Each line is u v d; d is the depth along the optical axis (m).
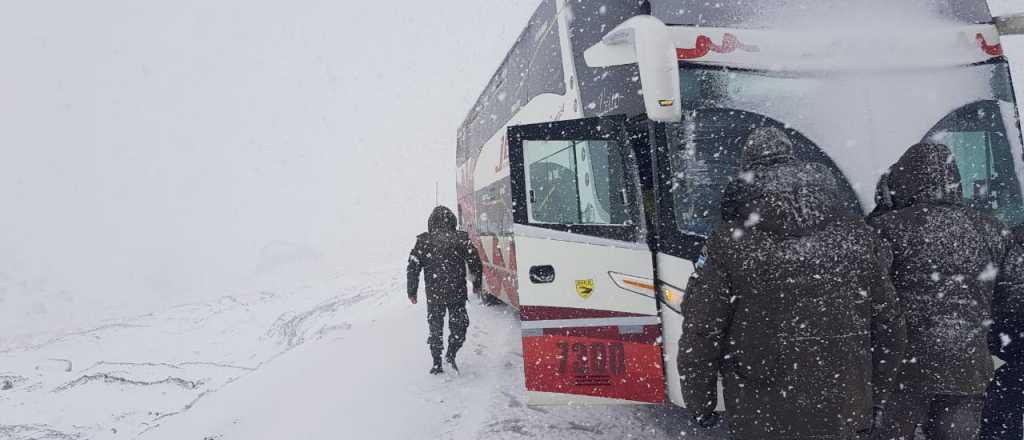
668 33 3.91
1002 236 3.33
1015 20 4.75
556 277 4.52
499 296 10.07
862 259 2.58
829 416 2.51
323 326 18.84
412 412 5.75
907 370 3.24
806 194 2.58
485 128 10.59
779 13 4.54
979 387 3.16
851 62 4.47
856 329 2.55
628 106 4.73
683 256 4.19
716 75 4.37
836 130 4.36
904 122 4.42
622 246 4.43
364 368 7.57
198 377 19.06
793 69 4.44
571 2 5.81
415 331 9.57
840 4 4.59
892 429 3.36
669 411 5.29
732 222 2.71
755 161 2.76
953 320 3.16
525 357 4.53
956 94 4.54
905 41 4.55
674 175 4.29
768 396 2.57
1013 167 4.50
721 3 4.51
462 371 7.10
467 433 5.12
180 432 6.49
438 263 7.09
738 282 2.61
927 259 3.19
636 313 4.36
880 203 3.67
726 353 2.71
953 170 3.32
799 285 2.53
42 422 15.56
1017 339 3.67
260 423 6.08
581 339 4.45
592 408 5.50
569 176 4.79
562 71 6.04
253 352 21.97
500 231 9.34
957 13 4.74
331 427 5.56
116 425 14.91
